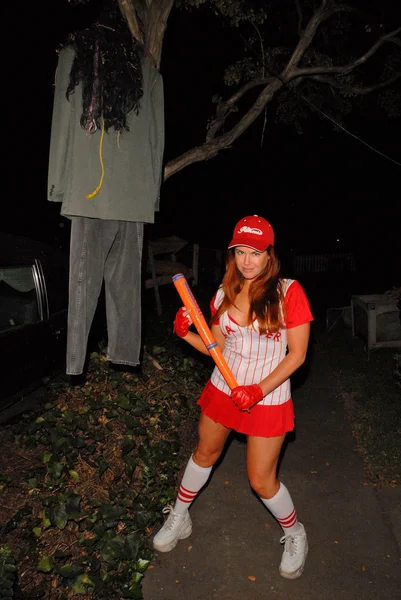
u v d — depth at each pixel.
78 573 2.76
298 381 6.61
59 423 4.25
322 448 4.67
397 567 3.08
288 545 2.97
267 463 2.70
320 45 8.24
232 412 2.70
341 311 9.65
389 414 5.31
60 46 3.11
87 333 3.42
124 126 3.22
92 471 3.70
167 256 11.61
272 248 2.61
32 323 4.61
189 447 4.52
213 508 3.64
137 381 5.15
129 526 3.26
